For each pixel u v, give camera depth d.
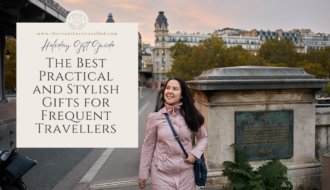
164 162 2.12
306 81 3.50
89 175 4.25
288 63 63.34
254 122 3.56
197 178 2.18
